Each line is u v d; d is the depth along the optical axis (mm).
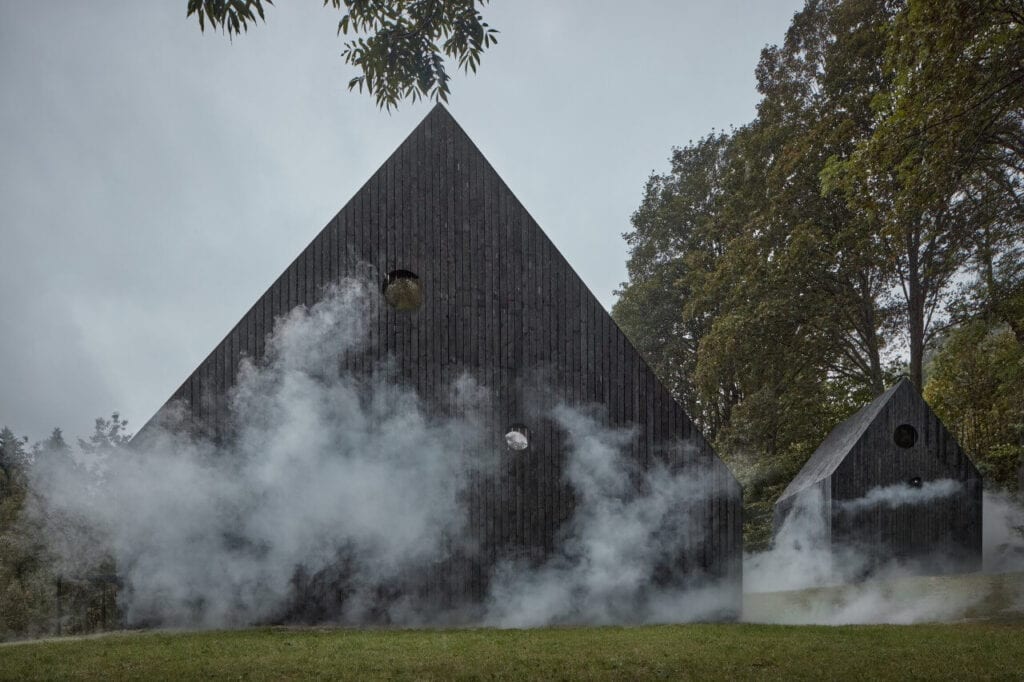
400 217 16719
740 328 29406
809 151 28156
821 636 13484
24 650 12547
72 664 11180
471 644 12586
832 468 23625
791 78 30922
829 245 28719
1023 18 16156
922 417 23781
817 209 29062
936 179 16609
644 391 16922
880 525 23156
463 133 17156
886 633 13773
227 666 10852
